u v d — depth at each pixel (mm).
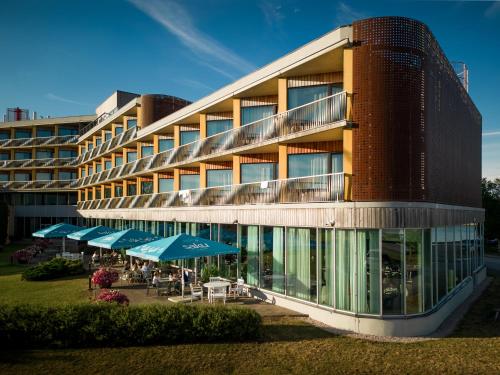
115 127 44875
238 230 21141
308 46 17266
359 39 15070
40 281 23828
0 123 61469
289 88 19594
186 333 12414
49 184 58875
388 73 14594
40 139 59594
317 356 11805
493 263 40438
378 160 14516
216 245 18203
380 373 10828
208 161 26219
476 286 26438
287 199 18766
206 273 20953
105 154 45281
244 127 22484
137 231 23703
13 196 61219
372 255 14297
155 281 20031
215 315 12688
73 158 58781
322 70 18547
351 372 10852
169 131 33188
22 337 11789
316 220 16000
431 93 15789
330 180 16453
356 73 15055
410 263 14398
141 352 11688
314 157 18766
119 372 10461
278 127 19562
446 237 18406
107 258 30812
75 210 57688
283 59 18844
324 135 17172
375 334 13977
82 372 10398
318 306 15711
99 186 50594
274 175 21859
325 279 15641
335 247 15172
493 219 54156
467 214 24141
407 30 14727
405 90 14570
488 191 62125
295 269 17234
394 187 14312
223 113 26547
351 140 15125
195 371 10656
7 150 62438
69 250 39062
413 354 12195
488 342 13555
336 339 13328
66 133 60844
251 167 22609
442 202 17406
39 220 59406
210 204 24656
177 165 28969
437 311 15672
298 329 14320
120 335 12109
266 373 10656
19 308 12078
